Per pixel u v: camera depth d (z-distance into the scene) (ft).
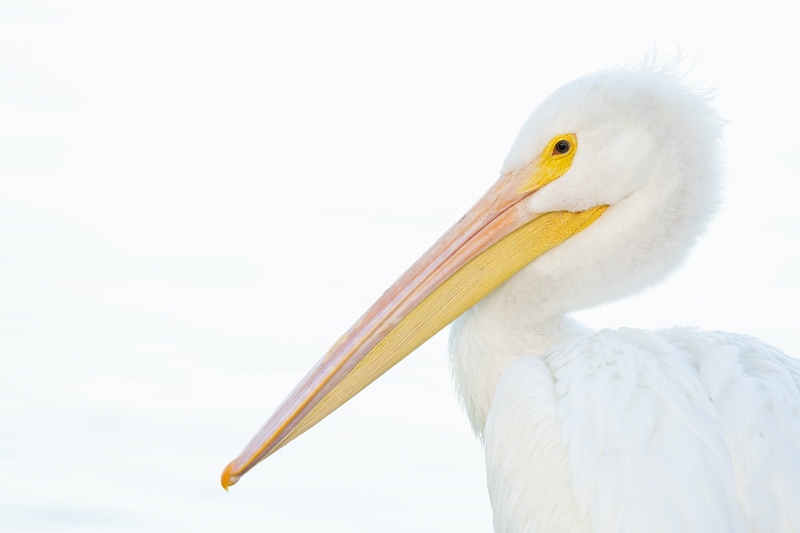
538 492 31.09
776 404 29.43
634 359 31.65
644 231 37.19
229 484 37.11
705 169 37.14
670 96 36.94
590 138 37.24
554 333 37.81
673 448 28.60
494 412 34.24
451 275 38.24
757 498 27.50
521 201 38.32
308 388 37.55
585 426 30.35
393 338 37.88
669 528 26.96
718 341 33.01
